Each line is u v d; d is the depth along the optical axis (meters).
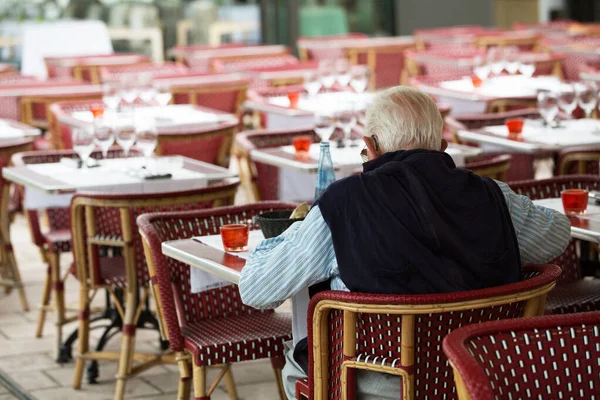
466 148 5.52
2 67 11.62
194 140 6.16
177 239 3.84
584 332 2.17
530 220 3.03
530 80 9.09
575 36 13.70
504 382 2.10
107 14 14.45
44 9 14.01
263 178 6.23
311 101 8.20
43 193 4.73
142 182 4.81
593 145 5.67
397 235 2.74
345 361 2.85
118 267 4.73
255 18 15.60
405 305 2.68
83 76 11.49
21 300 6.21
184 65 12.83
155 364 4.73
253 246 3.46
